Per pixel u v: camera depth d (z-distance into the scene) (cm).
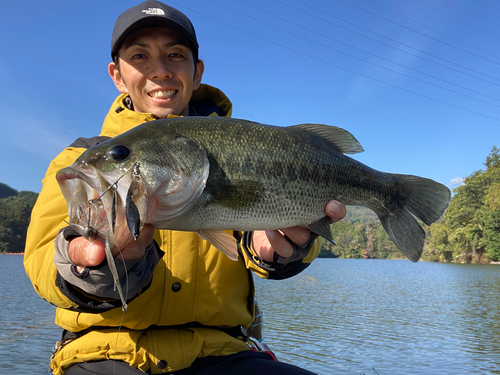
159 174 47
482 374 171
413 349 218
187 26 68
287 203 56
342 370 173
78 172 42
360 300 436
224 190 52
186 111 75
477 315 344
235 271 60
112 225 39
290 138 57
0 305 349
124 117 65
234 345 58
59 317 56
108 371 50
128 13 66
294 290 532
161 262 54
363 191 65
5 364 175
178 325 56
